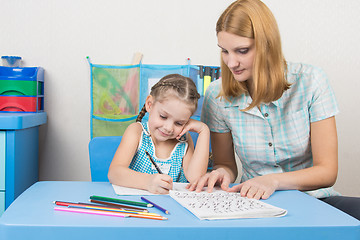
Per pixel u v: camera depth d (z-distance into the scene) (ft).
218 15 6.67
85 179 6.73
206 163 4.15
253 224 2.20
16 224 2.07
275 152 4.23
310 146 4.21
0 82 6.05
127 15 6.57
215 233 2.12
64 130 6.65
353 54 6.86
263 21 3.48
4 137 5.01
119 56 6.60
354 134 6.93
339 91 6.88
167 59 6.66
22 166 5.45
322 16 6.79
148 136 4.32
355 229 2.22
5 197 5.03
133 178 3.21
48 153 6.63
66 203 2.49
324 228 2.20
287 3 6.72
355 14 6.82
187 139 4.47
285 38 6.76
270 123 4.15
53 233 2.07
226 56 3.67
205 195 2.92
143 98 6.49
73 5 6.51
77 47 6.56
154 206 2.56
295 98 4.08
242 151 4.35
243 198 2.83
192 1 6.63
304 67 4.15
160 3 6.61
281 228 2.17
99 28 6.56
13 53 6.50
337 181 6.96
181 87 3.93
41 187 3.05
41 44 6.52
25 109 6.10
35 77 6.11
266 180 3.23
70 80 6.59
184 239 2.11
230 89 4.13
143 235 2.09
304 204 2.75
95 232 2.07
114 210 2.36
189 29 6.66
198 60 6.70
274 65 3.62
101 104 6.42
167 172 4.25
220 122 4.51
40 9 6.48
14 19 6.47
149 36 6.62
